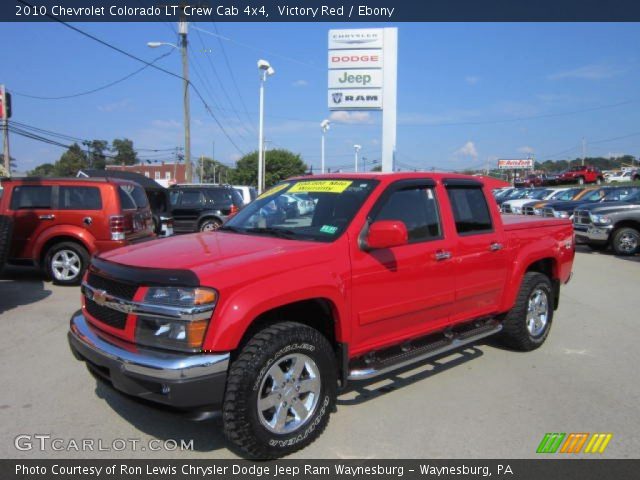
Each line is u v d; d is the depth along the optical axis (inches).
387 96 940.6
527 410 166.2
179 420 156.9
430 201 180.2
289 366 136.7
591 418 161.2
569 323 275.1
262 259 134.8
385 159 949.8
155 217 482.0
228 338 122.3
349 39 938.1
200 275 124.4
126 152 4185.5
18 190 351.6
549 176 1879.9
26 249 349.1
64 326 255.4
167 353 123.9
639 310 305.0
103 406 165.5
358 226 154.3
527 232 219.9
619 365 209.6
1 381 185.3
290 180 196.2
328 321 152.3
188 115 1076.5
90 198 352.8
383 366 160.1
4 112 948.6
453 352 224.8
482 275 194.7
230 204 676.7
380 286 157.0
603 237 551.8
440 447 142.6
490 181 208.1
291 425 136.9
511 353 224.4
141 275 128.6
